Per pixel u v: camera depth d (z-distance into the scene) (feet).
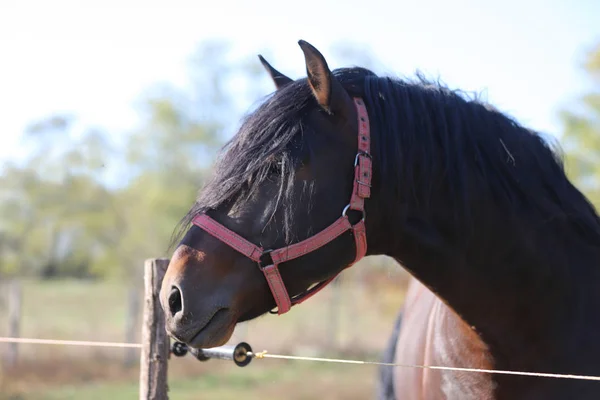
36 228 52.39
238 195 6.44
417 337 8.91
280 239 6.39
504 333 7.22
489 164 7.19
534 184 7.35
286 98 6.68
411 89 7.29
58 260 56.95
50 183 50.83
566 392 6.89
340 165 6.58
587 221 7.54
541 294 7.14
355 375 34.86
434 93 7.39
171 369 34.94
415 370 8.75
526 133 7.75
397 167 6.77
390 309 53.72
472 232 7.03
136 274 55.72
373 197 6.73
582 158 35.94
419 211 6.98
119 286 60.70
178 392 30.01
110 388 30.66
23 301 56.44
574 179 35.24
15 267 53.72
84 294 61.36
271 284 6.44
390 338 10.77
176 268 6.34
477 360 7.43
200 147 53.72
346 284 56.13
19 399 27.99
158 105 52.37
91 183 51.78
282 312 6.63
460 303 7.26
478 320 7.27
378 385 11.00
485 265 7.12
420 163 6.90
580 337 7.09
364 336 46.78
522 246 7.11
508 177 7.22
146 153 53.26
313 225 6.45
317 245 6.45
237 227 6.39
